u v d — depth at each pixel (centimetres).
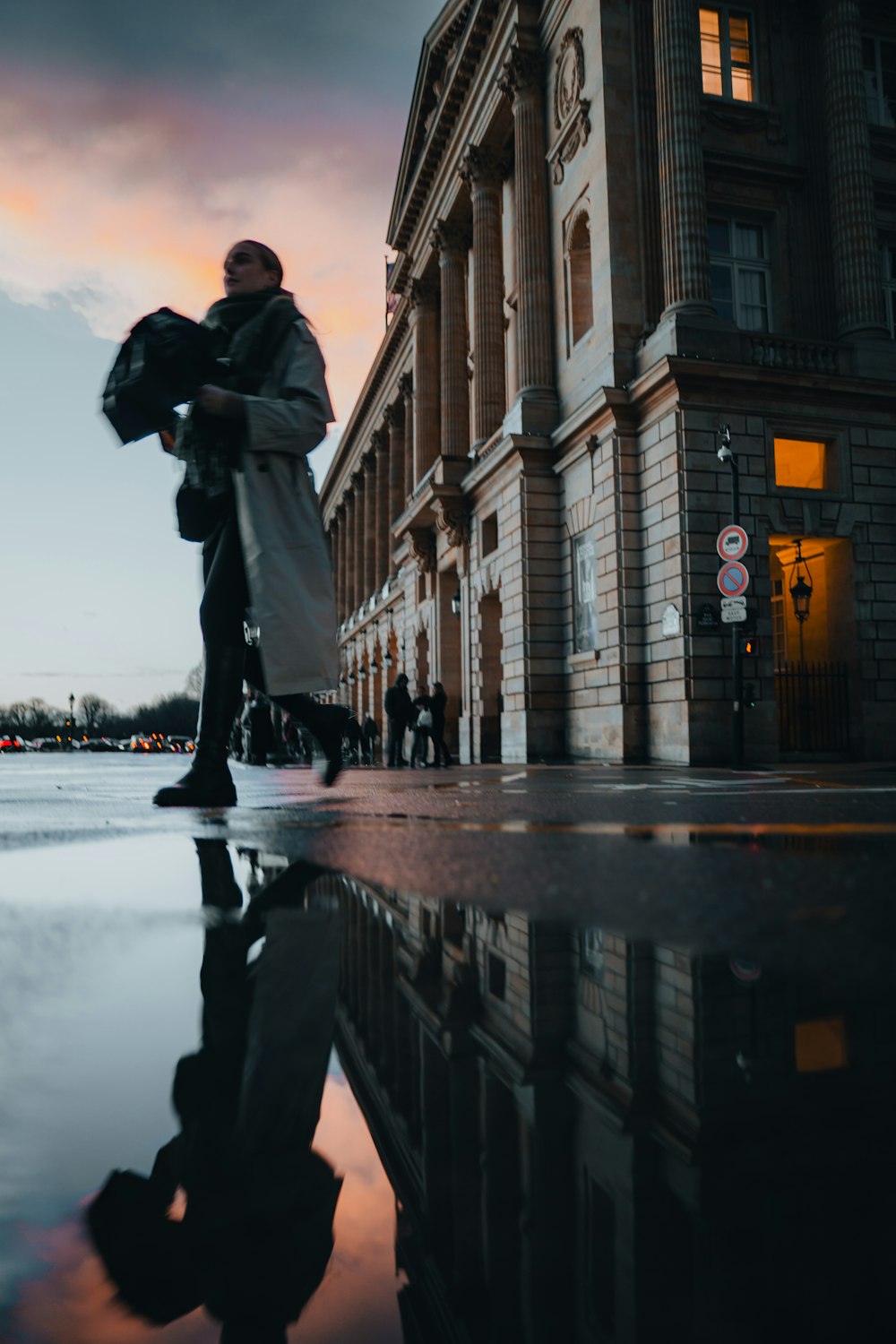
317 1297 36
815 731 2030
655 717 1961
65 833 302
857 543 1975
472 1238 39
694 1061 62
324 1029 75
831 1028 69
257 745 2103
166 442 466
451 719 3400
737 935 109
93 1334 34
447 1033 73
